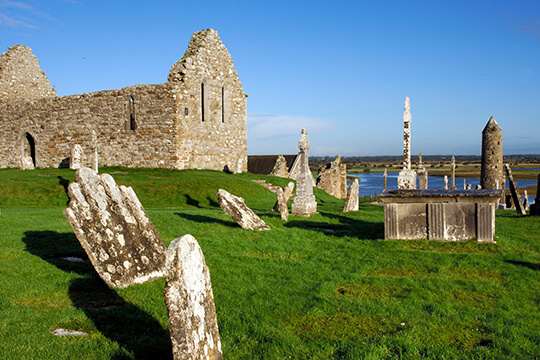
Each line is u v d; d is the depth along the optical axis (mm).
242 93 37000
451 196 11422
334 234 13281
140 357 5559
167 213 16266
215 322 5082
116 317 6668
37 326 6281
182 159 31156
